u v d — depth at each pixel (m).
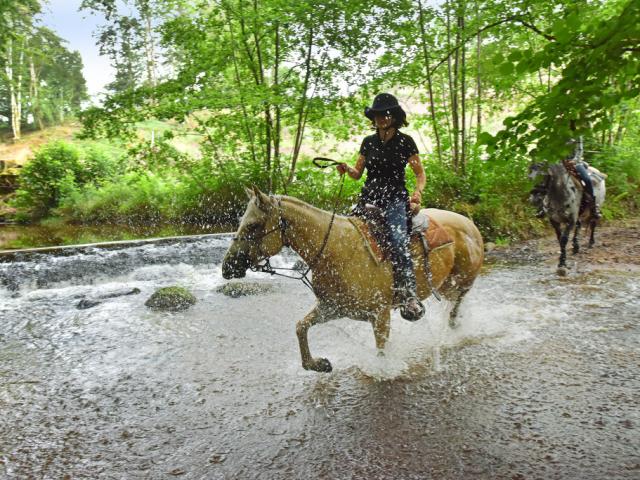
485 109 13.36
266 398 3.98
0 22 17.34
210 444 3.36
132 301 7.18
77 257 9.25
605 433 3.26
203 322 6.07
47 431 3.65
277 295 7.28
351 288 3.87
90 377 4.59
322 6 10.97
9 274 8.46
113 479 3.02
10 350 5.36
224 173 14.76
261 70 13.69
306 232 3.77
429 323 5.45
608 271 7.64
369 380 4.18
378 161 4.05
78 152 21.61
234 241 3.70
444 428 3.41
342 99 12.59
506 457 3.05
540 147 2.09
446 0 10.52
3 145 36.59
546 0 3.00
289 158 15.17
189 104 11.93
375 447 3.22
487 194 11.45
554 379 4.10
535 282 7.27
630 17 1.65
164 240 10.49
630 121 13.46
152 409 3.92
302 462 3.10
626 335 5.01
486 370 4.31
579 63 1.86
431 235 4.32
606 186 13.07
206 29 13.21
